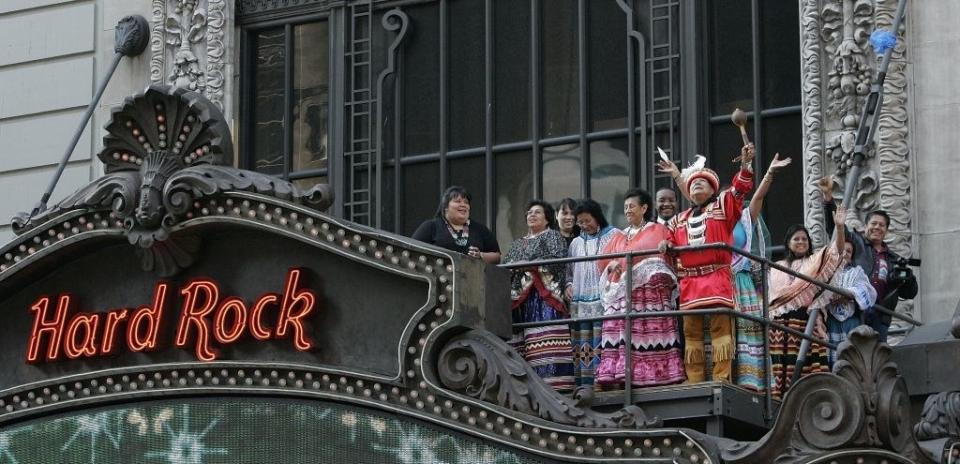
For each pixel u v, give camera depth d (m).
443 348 20.34
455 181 27.33
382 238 20.61
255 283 21.34
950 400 21.05
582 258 20.73
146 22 28.78
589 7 27.08
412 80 27.84
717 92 26.17
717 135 26.05
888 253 23.25
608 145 26.61
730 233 20.83
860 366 19.67
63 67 29.27
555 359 21.05
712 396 20.00
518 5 27.42
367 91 27.97
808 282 21.48
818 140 24.95
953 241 24.16
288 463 20.80
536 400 19.91
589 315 21.03
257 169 28.42
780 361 21.50
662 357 20.61
